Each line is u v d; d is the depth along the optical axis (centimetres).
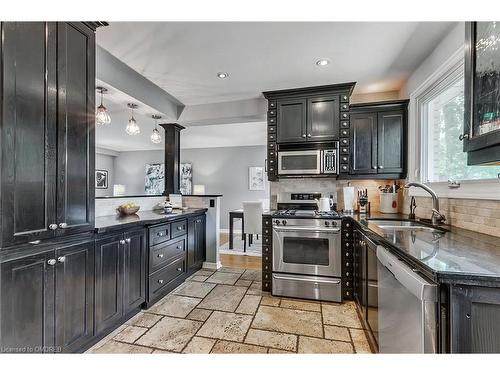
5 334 118
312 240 257
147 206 327
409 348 106
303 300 254
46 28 136
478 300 83
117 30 190
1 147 115
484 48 108
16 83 121
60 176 144
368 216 261
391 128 284
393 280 128
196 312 226
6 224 116
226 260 399
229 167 705
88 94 164
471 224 164
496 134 99
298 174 293
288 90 291
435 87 223
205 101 351
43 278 135
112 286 186
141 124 470
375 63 244
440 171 233
